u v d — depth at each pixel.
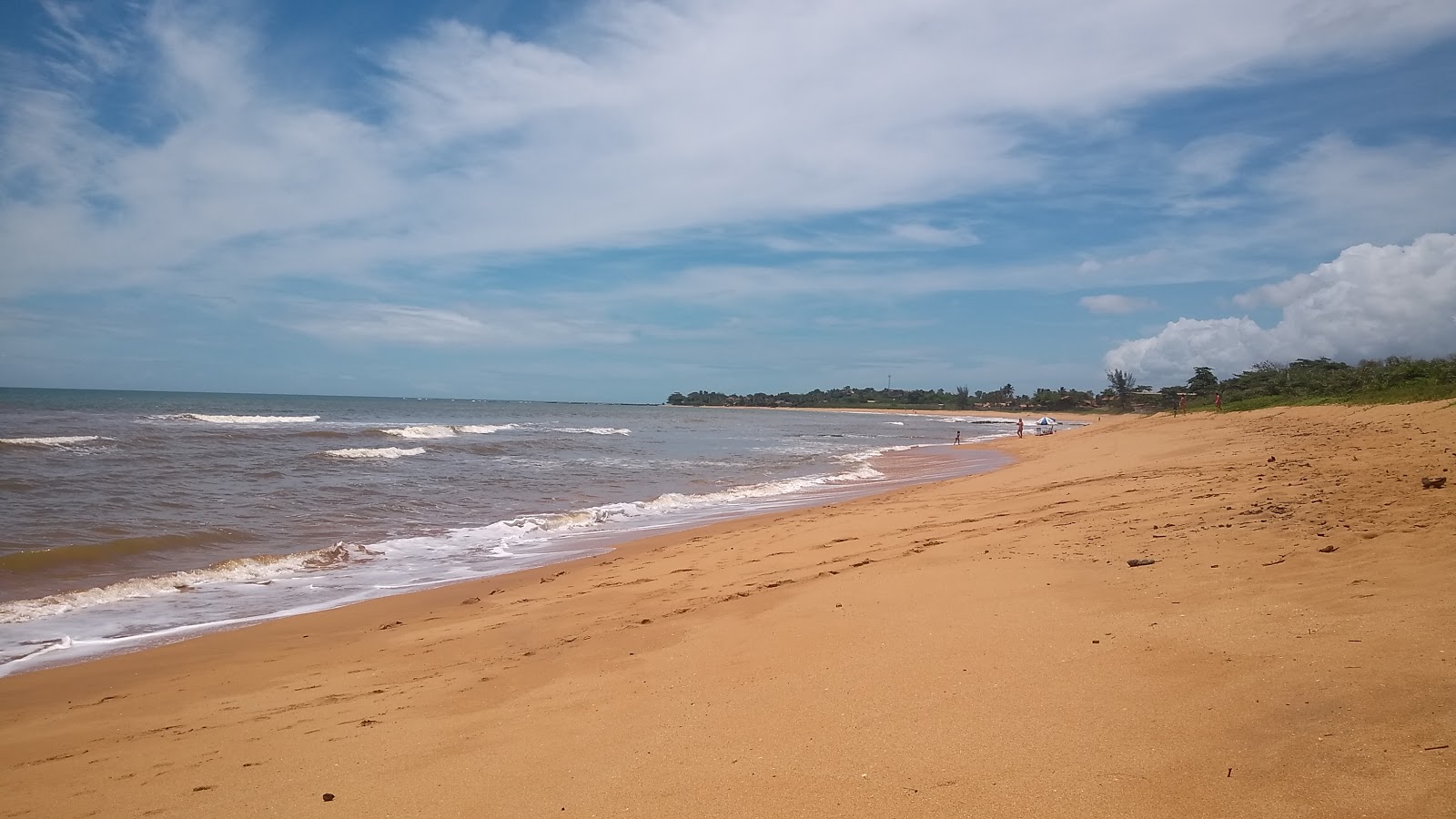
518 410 145.12
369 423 60.72
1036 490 14.64
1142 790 3.02
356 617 9.38
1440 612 4.11
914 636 5.41
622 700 5.01
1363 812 2.63
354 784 4.18
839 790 3.38
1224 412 40.56
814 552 10.41
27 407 70.81
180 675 7.34
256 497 18.64
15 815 4.37
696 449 41.22
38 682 7.23
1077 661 4.46
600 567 11.52
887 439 58.28
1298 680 3.66
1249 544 6.45
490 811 3.61
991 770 3.36
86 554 12.19
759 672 5.17
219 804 4.15
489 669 6.35
